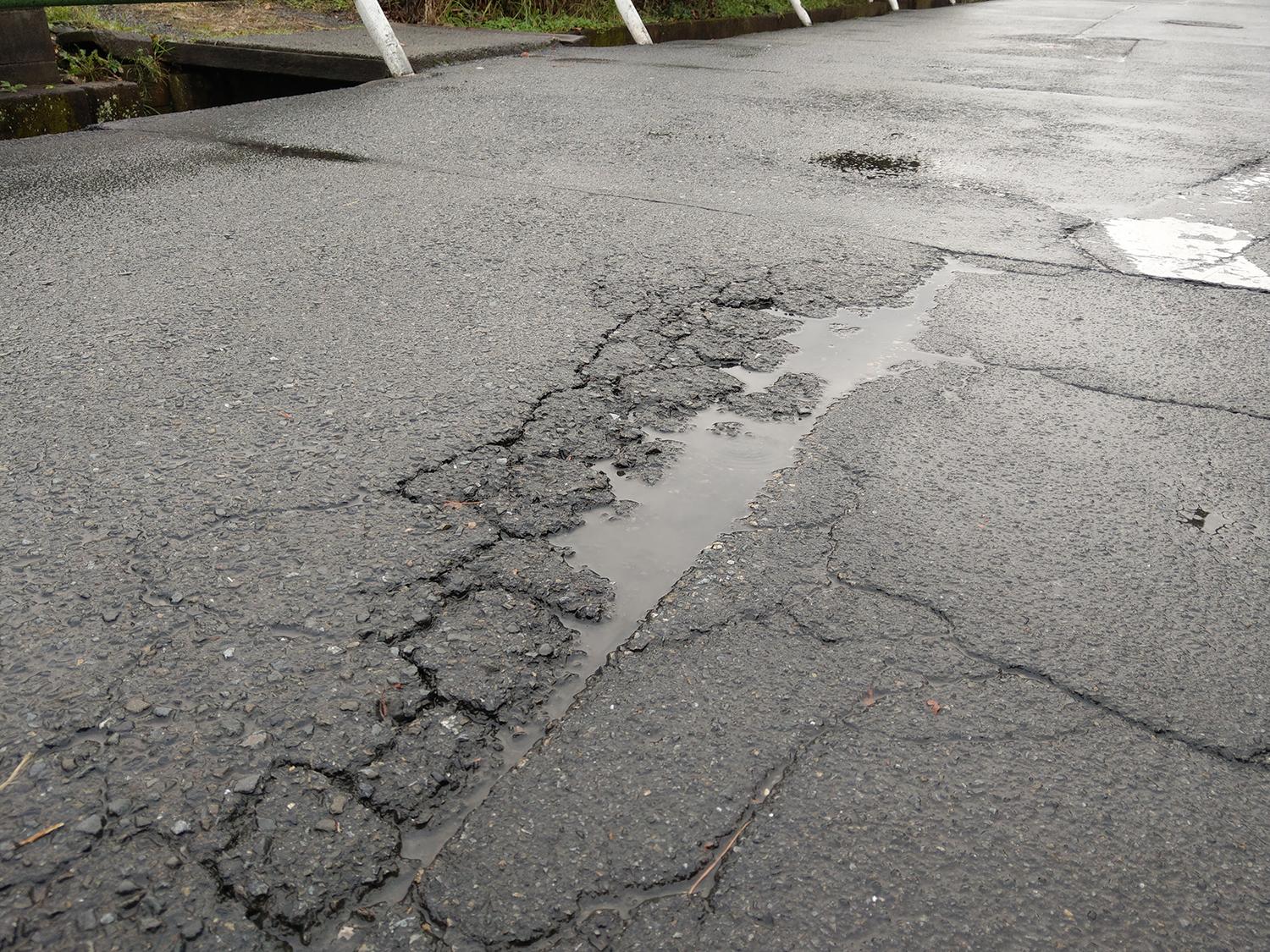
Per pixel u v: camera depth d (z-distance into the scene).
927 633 1.79
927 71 8.83
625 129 5.82
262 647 1.71
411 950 1.24
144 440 2.34
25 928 1.24
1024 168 5.18
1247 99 7.72
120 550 1.95
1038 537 2.08
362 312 3.08
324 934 1.26
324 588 1.86
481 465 2.28
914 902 1.32
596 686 1.66
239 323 2.98
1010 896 1.33
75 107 6.77
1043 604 1.88
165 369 2.68
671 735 1.57
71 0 5.86
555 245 3.72
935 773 1.51
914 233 4.02
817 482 2.26
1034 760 1.54
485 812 1.43
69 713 1.56
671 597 1.87
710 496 2.21
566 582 1.92
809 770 1.51
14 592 1.82
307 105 6.26
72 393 2.55
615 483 2.25
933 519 2.13
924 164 5.21
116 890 1.30
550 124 5.89
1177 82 8.60
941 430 2.50
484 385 2.63
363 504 2.11
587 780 1.48
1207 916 1.32
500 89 6.99
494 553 1.99
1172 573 1.98
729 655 1.73
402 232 3.83
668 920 1.29
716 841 1.39
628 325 3.05
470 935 1.26
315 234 3.79
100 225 3.88
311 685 1.64
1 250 3.59
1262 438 2.49
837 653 1.74
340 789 1.46
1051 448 2.43
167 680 1.63
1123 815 1.46
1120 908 1.32
